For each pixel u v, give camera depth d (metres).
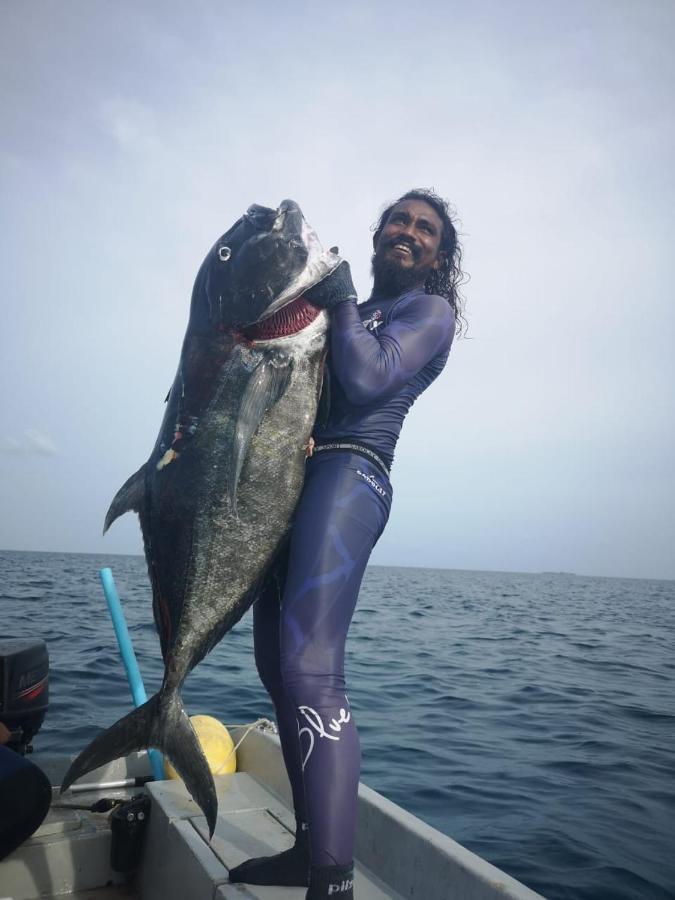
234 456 2.25
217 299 2.39
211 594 2.30
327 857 1.90
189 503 2.32
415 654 13.73
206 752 3.43
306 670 2.05
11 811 2.58
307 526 2.19
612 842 4.73
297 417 2.32
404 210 2.62
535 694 9.99
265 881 2.27
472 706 8.96
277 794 3.15
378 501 2.27
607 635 21.00
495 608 32.53
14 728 3.14
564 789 5.80
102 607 18.75
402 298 2.51
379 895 2.39
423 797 5.52
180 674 2.25
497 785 5.84
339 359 2.24
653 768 6.48
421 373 2.45
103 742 2.20
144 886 2.87
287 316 2.32
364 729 7.54
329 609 2.11
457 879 2.18
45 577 35.56
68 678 8.94
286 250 2.32
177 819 2.71
